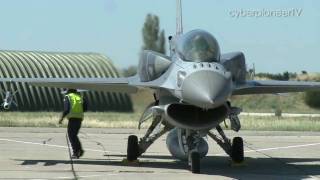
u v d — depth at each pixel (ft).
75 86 175.94
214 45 148.87
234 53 163.12
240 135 306.55
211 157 199.21
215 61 146.61
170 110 145.48
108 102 615.98
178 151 177.06
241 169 166.50
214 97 131.23
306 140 277.85
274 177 151.23
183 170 160.15
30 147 217.97
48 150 208.23
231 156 172.35
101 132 306.55
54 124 345.92
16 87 594.24
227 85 136.46
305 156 206.28
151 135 189.26
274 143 259.60
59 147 219.61
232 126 154.30
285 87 167.22
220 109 143.64
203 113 145.38
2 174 147.02
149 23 429.79
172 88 144.97
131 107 627.87
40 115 467.93
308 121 419.13
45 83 170.81
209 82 134.62
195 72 139.13
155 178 144.36
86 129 320.70
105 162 176.76
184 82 138.72
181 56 150.41
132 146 173.68
